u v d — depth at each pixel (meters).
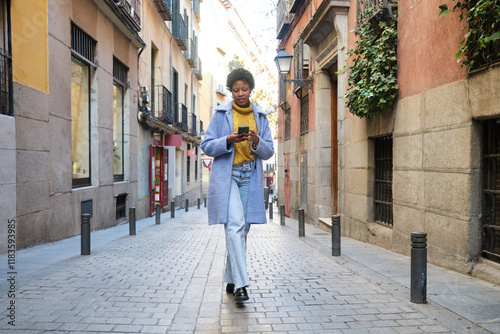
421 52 5.82
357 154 8.61
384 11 6.93
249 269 5.25
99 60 10.89
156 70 18.17
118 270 5.04
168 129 19.94
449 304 3.58
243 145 3.55
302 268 5.31
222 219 3.44
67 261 5.64
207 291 4.05
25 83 6.99
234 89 3.59
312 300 3.75
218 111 3.63
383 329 3.00
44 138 7.64
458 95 4.88
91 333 2.88
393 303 3.65
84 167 10.30
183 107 23.20
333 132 12.02
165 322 3.14
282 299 3.78
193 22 28.73
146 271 5.01
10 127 6.34
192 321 3.17
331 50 10.70
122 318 3.21
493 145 4.61
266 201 24.67
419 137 5.84
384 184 7.69
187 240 8.34
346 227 9.32
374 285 4.33
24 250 6.68
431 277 4.59
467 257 4.70
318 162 12.06
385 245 7.16
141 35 15.38
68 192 8.84
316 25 10.91
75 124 9.68
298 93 15.66
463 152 4.77
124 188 13.32
